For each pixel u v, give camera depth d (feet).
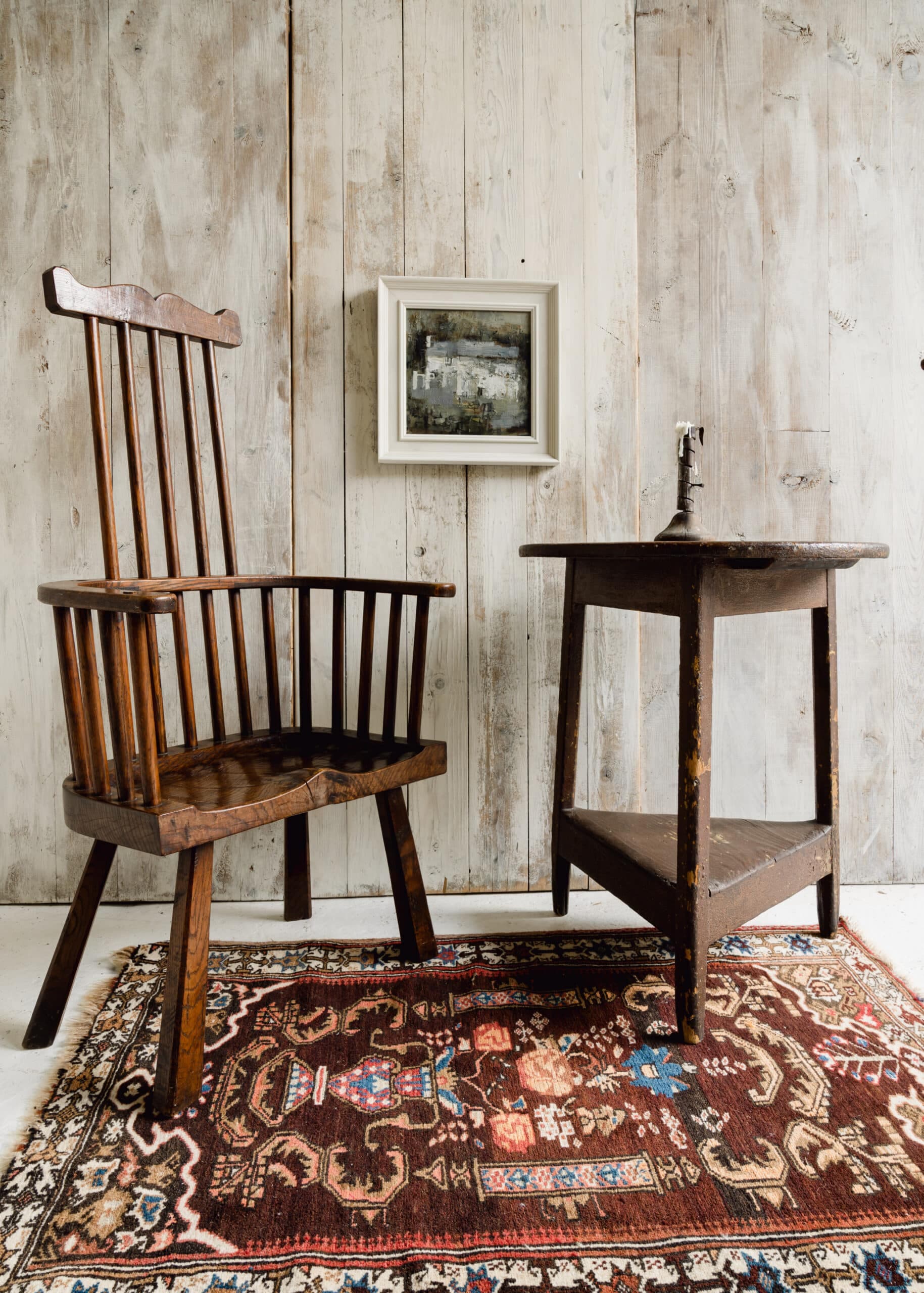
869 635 5.96
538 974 4.50
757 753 5.97
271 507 5.50
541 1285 2.56
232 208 5.36
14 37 5.21
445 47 5.43
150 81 5.28
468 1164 3.07
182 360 4.61
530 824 5.77
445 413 5.52
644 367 5.74
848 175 5.77
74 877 5.52
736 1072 3.63
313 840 5.64
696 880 3.76
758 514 5.84
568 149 5.54
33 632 5.41
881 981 4.44
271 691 4.95
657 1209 2.87
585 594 4.89
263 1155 3.12
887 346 5.85
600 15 5.53
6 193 5.24
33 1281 2.58
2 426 5.33
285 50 5.33
